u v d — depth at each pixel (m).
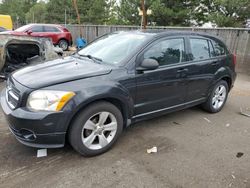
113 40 4.29
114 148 3.64
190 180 3.01
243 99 6.46
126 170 3.15
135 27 15.81
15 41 6.46
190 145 3.84
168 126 4.48
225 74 5.14
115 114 3.47
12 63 6.85
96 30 19.44
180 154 3.57
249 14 14.66
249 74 9.98
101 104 3.30
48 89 3.00
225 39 10.96
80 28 21.19
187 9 19.36
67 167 3.16
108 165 3.24
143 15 14.30
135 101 3.73
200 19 20.52
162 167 3.24
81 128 3.20
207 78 4.77
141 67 3.63
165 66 4.02
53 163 3.23
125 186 2.87
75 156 3.40
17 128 3.02
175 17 19.28
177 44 4.25
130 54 3.69
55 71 3.40
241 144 3.96
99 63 3.76
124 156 3.46
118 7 24.44
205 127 4.53
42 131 2.96
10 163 3.19
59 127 3.01
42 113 2.92
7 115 3.09
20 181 2.87
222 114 5.25
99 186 2.86
